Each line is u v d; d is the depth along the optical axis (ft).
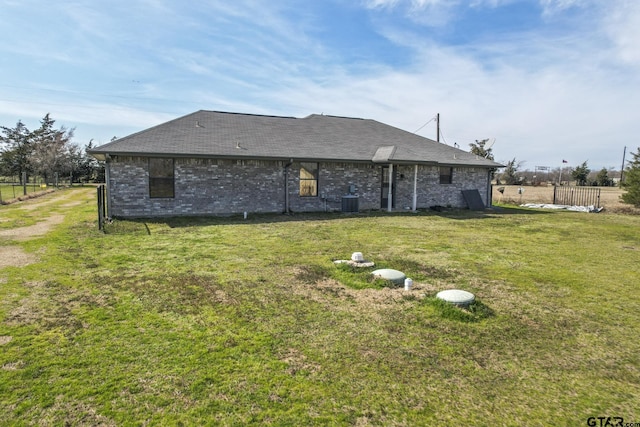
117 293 16.25
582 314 15.21
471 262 23.71
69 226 34.06
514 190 110.11
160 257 23.03
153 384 9.53
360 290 17.33
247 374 10.11
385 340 12.37
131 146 38.78
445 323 13.84
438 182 58.80
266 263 22.00
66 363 10.42
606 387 10.06
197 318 13.75
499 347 12.13
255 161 45.06
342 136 57.57
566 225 42.14
